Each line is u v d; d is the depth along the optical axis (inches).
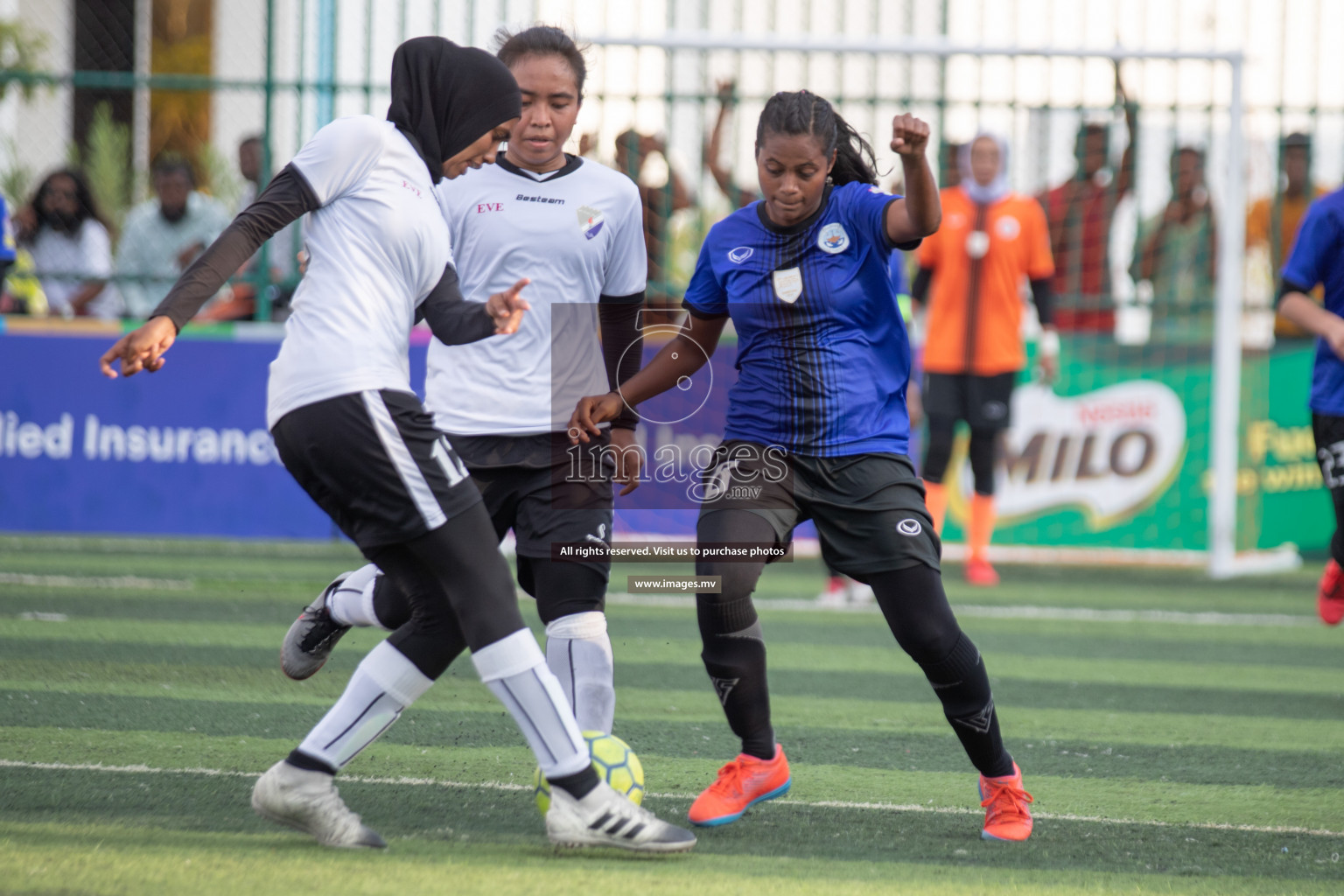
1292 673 845.2
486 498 525.0
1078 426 1309.1
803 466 486.9
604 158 1263.5
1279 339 1370.6
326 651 546.0
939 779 570.3
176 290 399.9
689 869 431.8
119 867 412.2
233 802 495.2
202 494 1253.7
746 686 496.7
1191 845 479.2
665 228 1275.8
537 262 523.8
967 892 417.1
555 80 522.0
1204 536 1311.5
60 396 1248.8
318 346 418.3
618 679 771.4
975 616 1036.5
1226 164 1267.2
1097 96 1286.9
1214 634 986.7
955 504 1323.8
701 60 1279.5
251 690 697.0
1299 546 1397.6
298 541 1266.0
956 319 1146.0
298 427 418.9
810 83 1311.5
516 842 457.1
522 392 519.2
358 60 1309.1
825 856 454.3
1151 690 784.9
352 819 441.1
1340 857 469.1
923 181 452.8
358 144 423.8
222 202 1488.7
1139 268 1307.8
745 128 1268.5
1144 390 1307.8
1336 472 756.6
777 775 505.4
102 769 531.8
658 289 1270.9
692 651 864.3
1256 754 631.2
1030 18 1304.1
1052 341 1171.9
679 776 565.6
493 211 525.7
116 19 1792.6
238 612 933.8
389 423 415.8
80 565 1120.2
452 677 749.3
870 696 743.7
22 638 810.2
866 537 475.8
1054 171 1296.8
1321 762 617.3
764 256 492.7
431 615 438.9
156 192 1381.6
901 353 503.5
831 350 486.6
